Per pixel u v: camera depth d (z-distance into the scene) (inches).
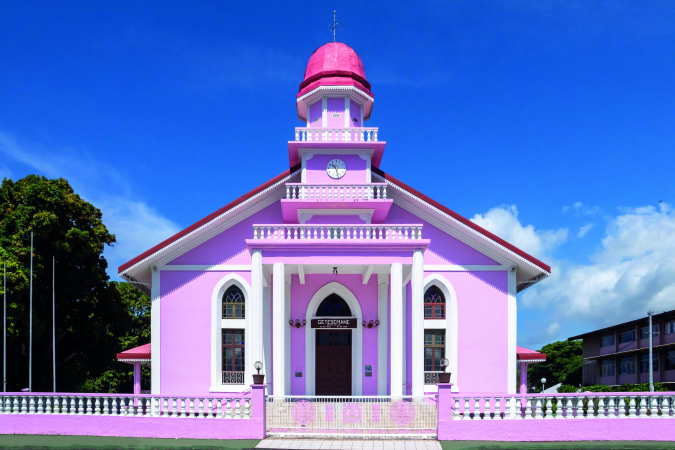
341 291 829.8
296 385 802.2
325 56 911.0
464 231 813.2
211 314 803.4
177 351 795.4
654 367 1704.0
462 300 806.5
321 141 811.4
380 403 610.9
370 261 689.0
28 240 1085.8
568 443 556.1
